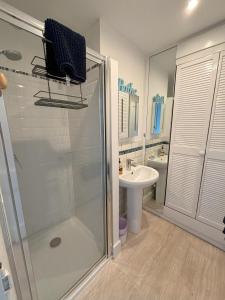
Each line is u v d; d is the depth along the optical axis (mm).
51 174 1684
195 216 1720
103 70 1153
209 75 1427
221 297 1127
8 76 1212
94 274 1286
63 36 847
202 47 1443
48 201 1686
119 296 1144
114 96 1209
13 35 1171
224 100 1366
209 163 1538
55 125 1656
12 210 738
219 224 1535
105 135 1259
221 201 1501
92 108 1371
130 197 1728
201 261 1420
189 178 1714
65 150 1796
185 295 1145
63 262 1354
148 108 2133
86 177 1639
